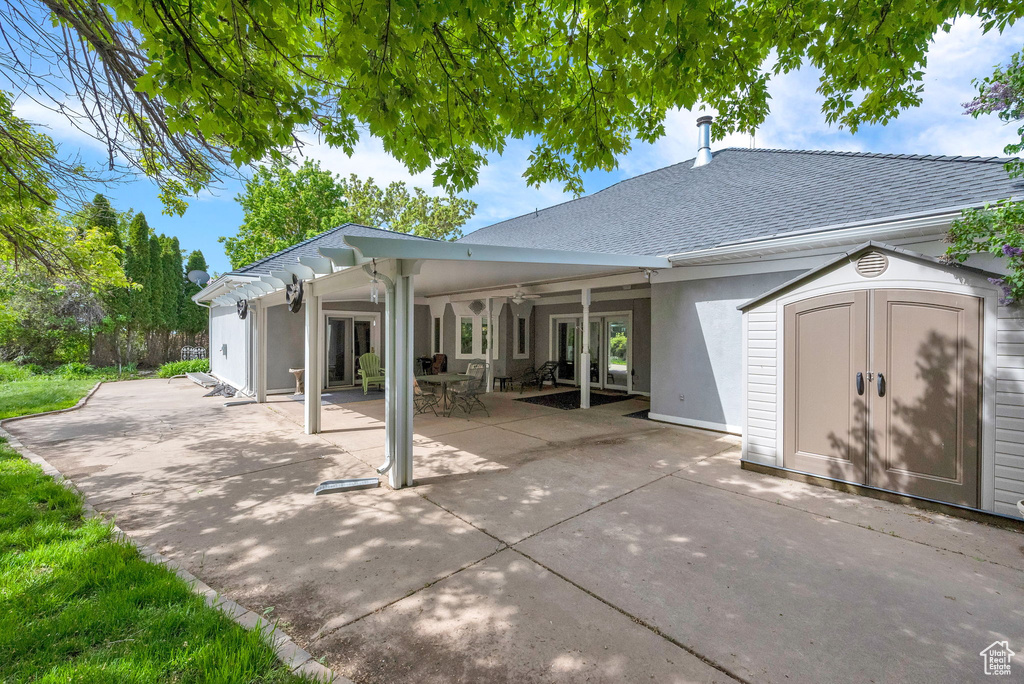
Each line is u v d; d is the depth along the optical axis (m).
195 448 6.77
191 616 2.56
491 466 5.88
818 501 4.58
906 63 3.66
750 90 5.02
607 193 15.04
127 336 21.28
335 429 8.16
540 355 15.27
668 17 2.82
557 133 4.21
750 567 3.29
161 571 3.06
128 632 2.43
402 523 4.09
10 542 3.46
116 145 3.55
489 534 3.86
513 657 2.35
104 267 8.23
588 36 3.32
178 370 18.67
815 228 6.59
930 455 4.32
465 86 3.59
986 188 5.91
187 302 26.47
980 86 3.77
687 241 8.66
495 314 13.88
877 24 3.21
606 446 6.91
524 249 5.92
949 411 4.21
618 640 2.49
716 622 2.65
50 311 16.33
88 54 3.14
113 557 3.22
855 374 4.77
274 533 3.86
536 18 3.71
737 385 7.61
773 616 2.71
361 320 15.08
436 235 35.44
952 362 4.20
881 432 4.61
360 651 2.38
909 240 5.82
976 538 3.73
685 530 3.92
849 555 3.46
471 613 2.74
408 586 3.04
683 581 3.10
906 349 4.46
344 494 4.83
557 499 4.69
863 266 4.71
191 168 3.84
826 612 2.74
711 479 5.32
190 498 4.69
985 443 4.04
